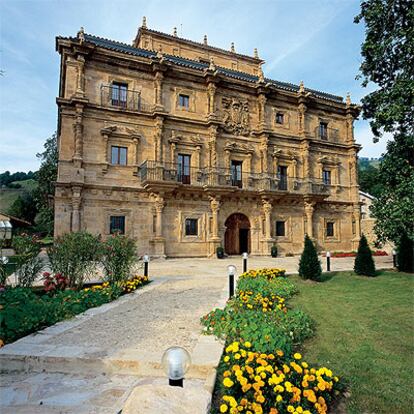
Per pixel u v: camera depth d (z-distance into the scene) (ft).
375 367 15.23
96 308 26.45
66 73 73.72
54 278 31.53
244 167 92.99
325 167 106.93
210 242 83.97
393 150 50.34
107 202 74.79
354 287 37.14
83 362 15.34
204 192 84.33
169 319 22.95
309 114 106.32
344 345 18.15
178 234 81.46
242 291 28.86
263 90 95.40
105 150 75.00
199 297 31.01
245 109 94.89
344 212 109.81
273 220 95.14
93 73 76.28
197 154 85.87
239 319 19.57
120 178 76.54
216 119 87.15
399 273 48.37
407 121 45.75
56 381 14.40
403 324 22.24
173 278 44.04
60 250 33.06
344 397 12.78
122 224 76.38
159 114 79.97
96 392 13.41
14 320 19.85
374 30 49.49
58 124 87.40
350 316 24.30
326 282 40.88
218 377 13.74
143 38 100.12
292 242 97.19
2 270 30.27
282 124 100.89
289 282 37.22
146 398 7.64
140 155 79.46
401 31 44.88
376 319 23.44
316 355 16.62
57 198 70.13
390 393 12.93
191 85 88.07
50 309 22.90
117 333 19.67
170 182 76.69
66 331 20.10
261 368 12.06
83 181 71.41
